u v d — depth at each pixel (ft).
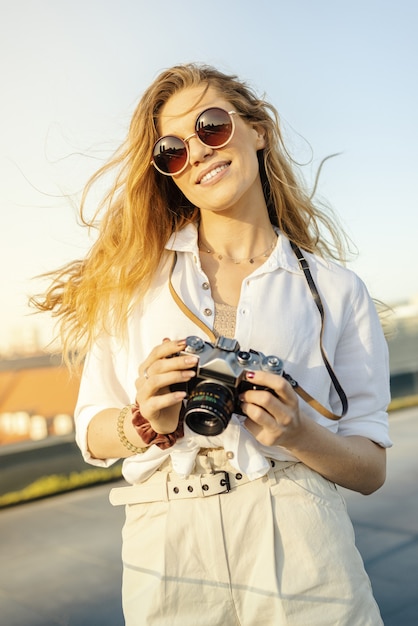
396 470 17.11
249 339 4.46
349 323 4.86
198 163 4.53
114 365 4.87
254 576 4.27
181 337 4.51
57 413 17.34
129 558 4.55
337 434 4.75
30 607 10.57
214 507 4.32
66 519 15.02
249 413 3.92
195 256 4.73
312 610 4.25
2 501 16.26
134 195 4.90
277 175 5.29
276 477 4.40
